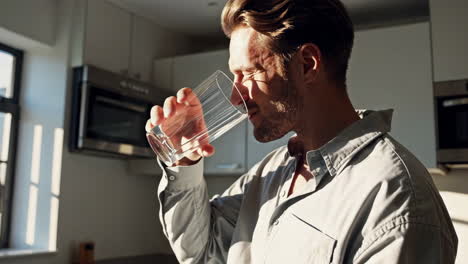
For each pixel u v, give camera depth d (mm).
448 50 2320
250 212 915
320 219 715
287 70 752
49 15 2619
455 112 2266
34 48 2674
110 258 2826
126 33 2891
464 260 2494
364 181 689
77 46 2596
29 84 2682
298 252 718
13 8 2404
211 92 819
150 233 3188
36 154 2604
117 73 2811
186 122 832
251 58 766
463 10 2316
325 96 779
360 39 2557
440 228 625
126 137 2643
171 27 3219
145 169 2955
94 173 2750
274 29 738
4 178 2605
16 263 2303
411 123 2367
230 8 781
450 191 2592
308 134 789
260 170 979
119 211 2930
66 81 2561
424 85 2357
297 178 859
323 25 755
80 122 2459
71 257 2562
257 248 837
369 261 612
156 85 3104
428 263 599
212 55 2938
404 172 664
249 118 801
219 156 2842
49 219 2508
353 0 2658
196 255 954
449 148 2260
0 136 2639
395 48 2457
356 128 756
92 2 2656
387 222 621
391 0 2652
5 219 2594
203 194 926
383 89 2455
